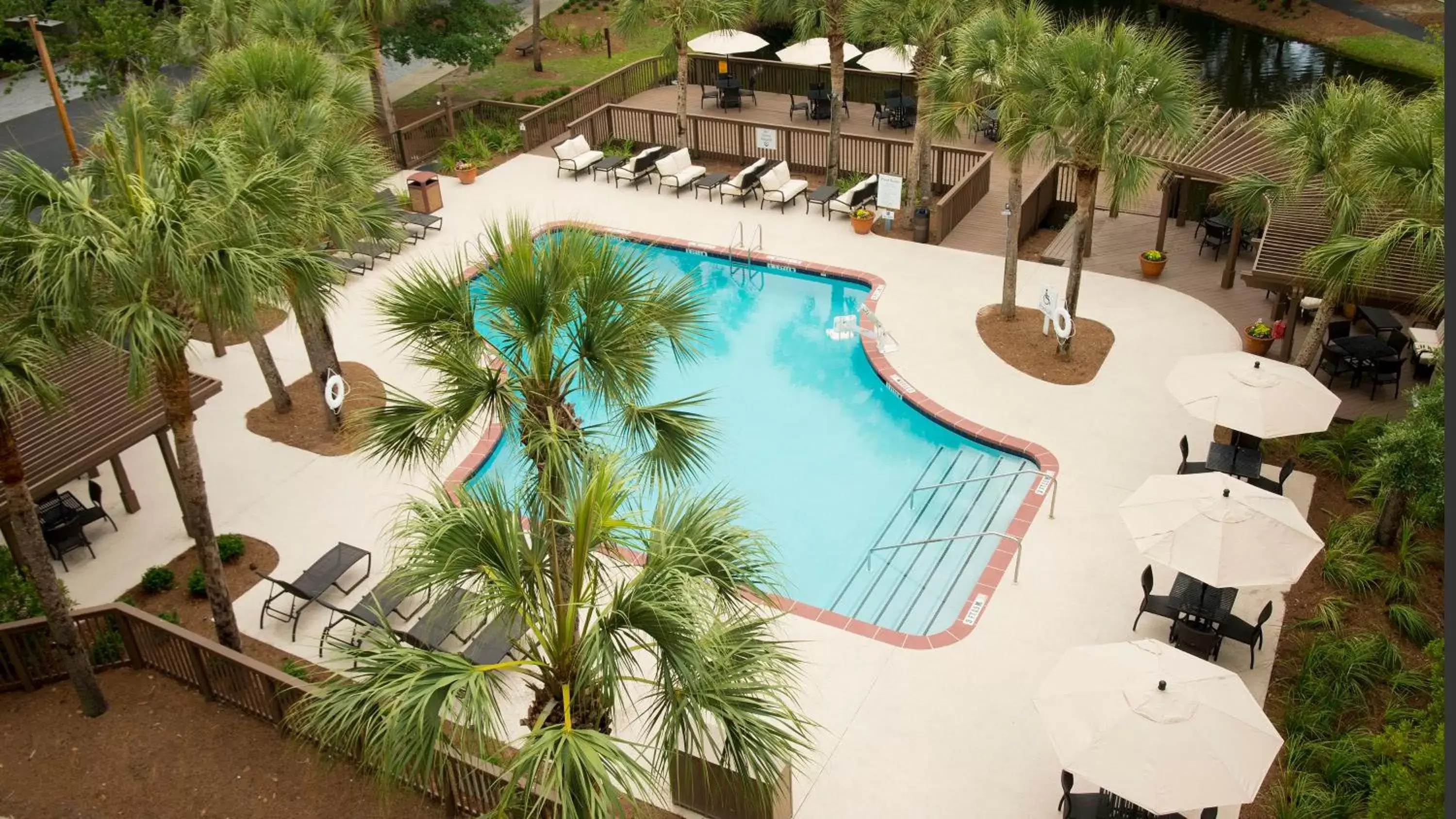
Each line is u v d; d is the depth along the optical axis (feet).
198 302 34.01
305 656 44.83
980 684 42.63
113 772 37.83
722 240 79.97
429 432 33.94
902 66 91.61
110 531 53.16
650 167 88.79
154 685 41.57
